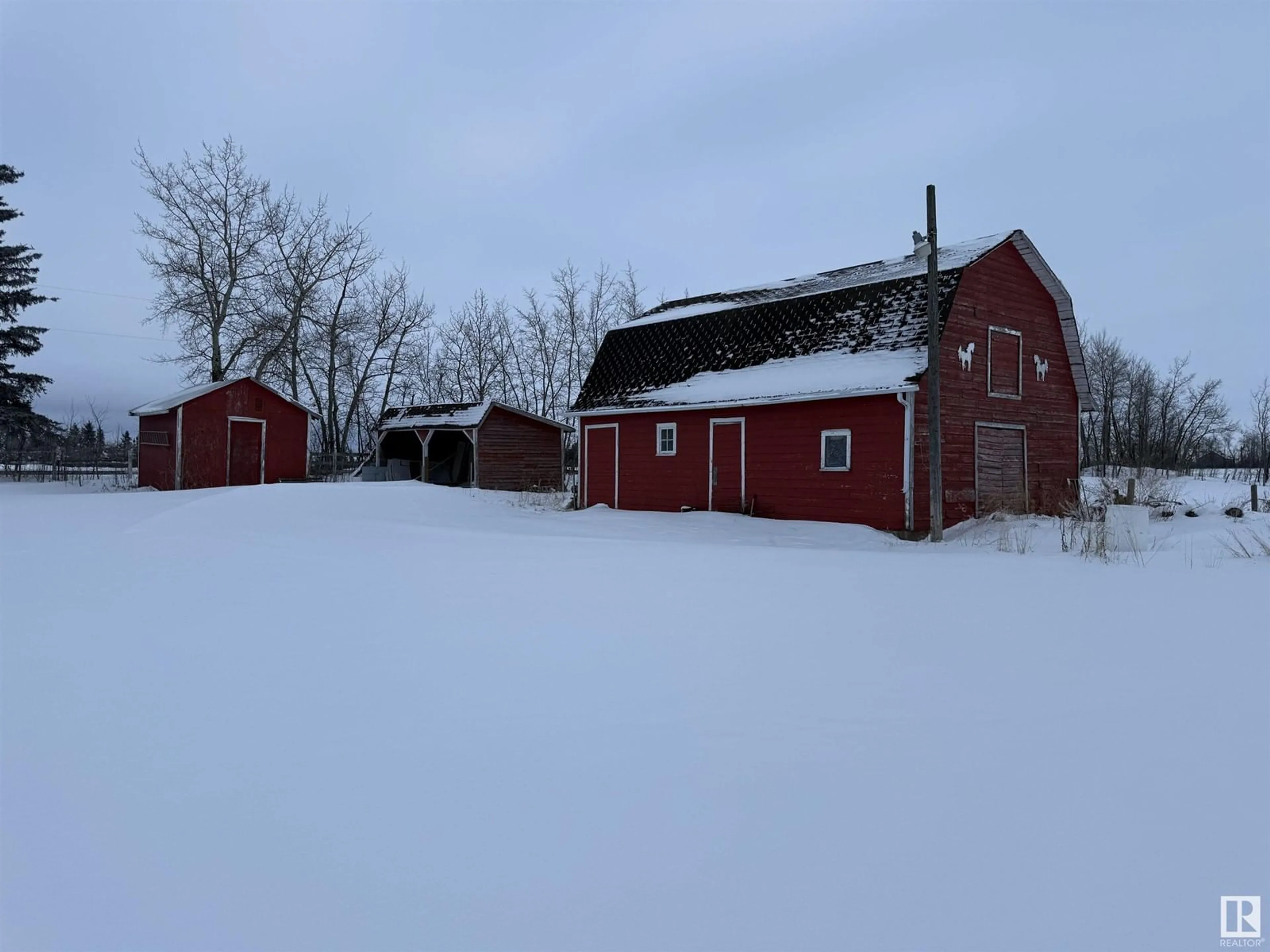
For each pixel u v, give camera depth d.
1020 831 3.03
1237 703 4.52
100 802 3.33
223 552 11.58
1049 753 3.79
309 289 41.78
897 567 10.10
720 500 19.70
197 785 3.49
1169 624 6.56
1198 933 2.36
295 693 4.78
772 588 8.38
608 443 22.89
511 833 3.03
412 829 3.07
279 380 43.38
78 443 47.00
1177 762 3.69
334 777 3.57
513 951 2.30
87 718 4.36
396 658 5.54
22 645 5.95
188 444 29.12
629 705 4.53
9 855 2.89
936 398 15.29
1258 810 3.20
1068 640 6.01
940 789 3.40
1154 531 16.38
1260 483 38.00
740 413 19.30
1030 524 17.14
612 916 2.48
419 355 48.84
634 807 3.24
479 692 4.79
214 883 2.70
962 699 4.61
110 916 2.49
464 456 35.62
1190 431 58.00
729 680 5.00
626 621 6.70
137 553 11.38
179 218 37.78
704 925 2.43
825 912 2.49
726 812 3.20
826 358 18.31
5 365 35.50
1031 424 19.23
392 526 16.03
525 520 19.03
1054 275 19.47
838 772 3.58
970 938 2.35
